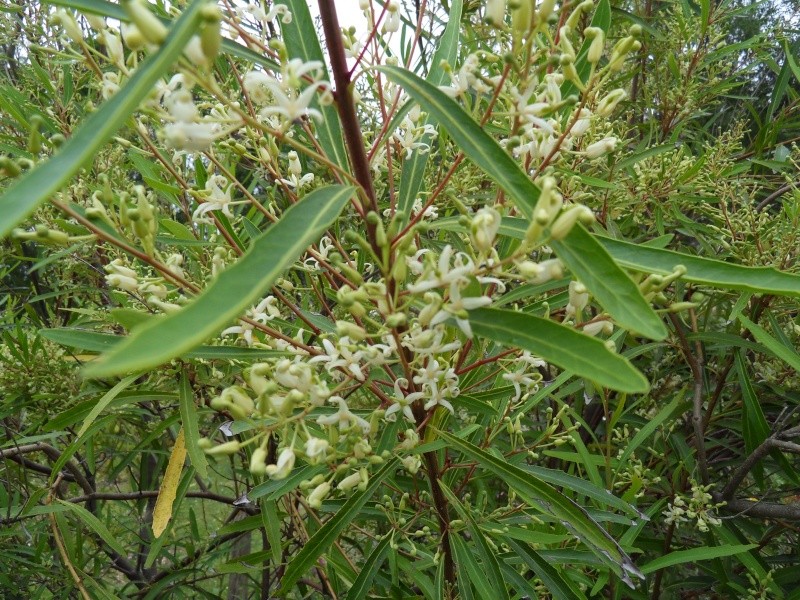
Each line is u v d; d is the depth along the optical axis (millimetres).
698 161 429
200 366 362
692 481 445
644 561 562
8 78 561
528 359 262
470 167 444
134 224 203
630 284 157
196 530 624
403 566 392
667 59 566
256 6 229
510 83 214
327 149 239
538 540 353
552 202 164
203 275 366
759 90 907
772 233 400
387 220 320
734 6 811
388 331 204
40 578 588
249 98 242
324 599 532
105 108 125
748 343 424
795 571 465
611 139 223
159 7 295
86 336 284
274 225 146
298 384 210
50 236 189
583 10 195
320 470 293
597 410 607
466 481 359
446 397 256
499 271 182
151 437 376
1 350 461
